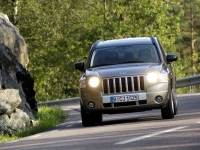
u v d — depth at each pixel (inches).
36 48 5137.8
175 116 1317.7
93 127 1197.7
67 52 5295.3
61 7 5216.5
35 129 1288.1
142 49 1350.9
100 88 1251.8
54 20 5036.9
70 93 5753.0
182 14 5546.3
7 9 4822.8
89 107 1258.6
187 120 1121.4
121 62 1321.4
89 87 1258.6
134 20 5265.8
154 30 5285.4
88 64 1341.0
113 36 5191.9
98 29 5226.4
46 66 5255.9
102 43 1400.1
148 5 5295.3
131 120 1325.0
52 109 2018.9
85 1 5689.0
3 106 1323.8
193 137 804.6
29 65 5251.0
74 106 2524.6
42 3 5009.8
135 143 783.1
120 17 5782.5
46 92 5403.5
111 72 1261.1
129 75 1248.2
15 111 1370.6
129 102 1246.9
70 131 1139.3
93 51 1370.6
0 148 920.3
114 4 5359.3
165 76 1266.0
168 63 1375.5
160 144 753.6
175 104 1353.3
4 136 1218.0
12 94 1357.0
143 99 1243.2
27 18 4857.3
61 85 5506.9
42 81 5324.8
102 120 1473.9
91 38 5236.2
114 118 1496.1
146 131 952.9
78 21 5492.1
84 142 859.4
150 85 1248.8
